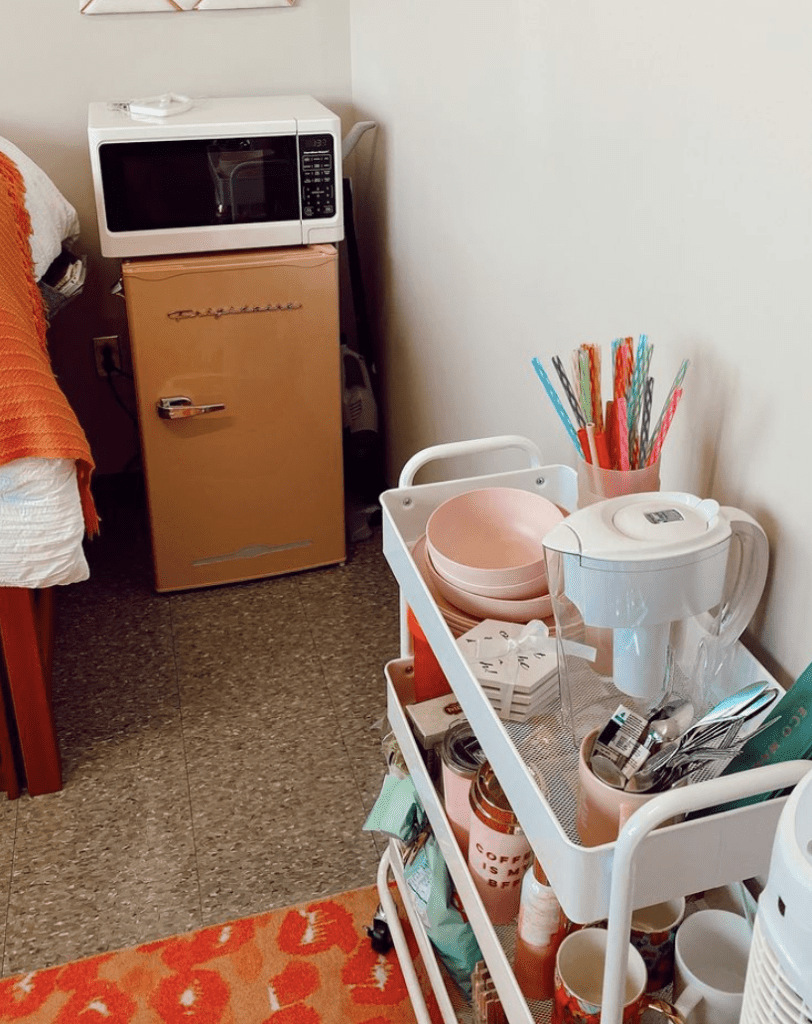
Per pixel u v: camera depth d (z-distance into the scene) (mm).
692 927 1013
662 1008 948
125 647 2199
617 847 731
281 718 1999
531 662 1031
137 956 1526
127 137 1988
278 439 2295
